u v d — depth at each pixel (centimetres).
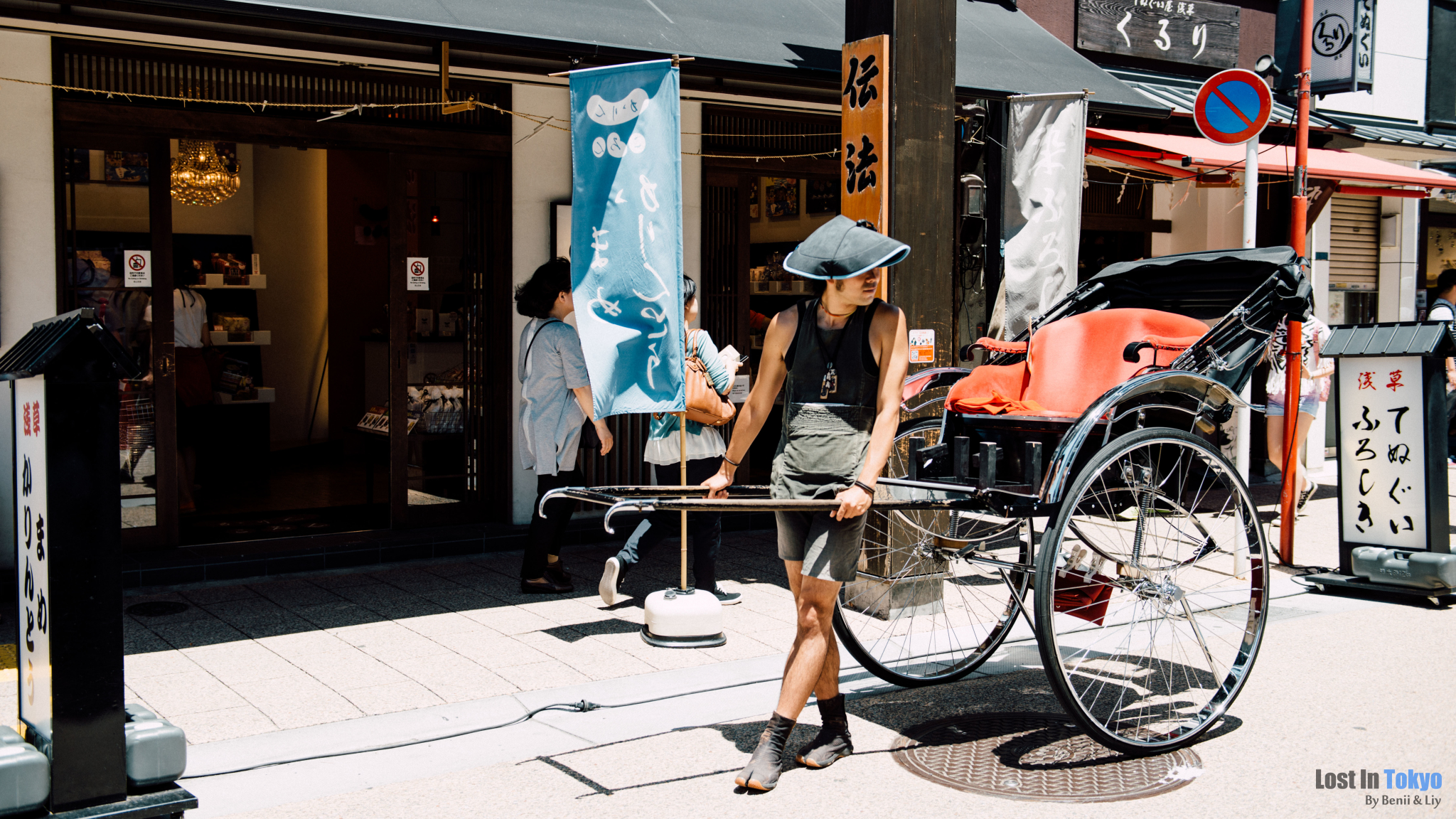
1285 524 703
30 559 290
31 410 284
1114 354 491
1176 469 444
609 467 779
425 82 701
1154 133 893
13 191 591
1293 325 691
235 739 404
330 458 1080
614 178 498
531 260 743
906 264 568
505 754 393
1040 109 690
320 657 505
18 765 271
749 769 365
